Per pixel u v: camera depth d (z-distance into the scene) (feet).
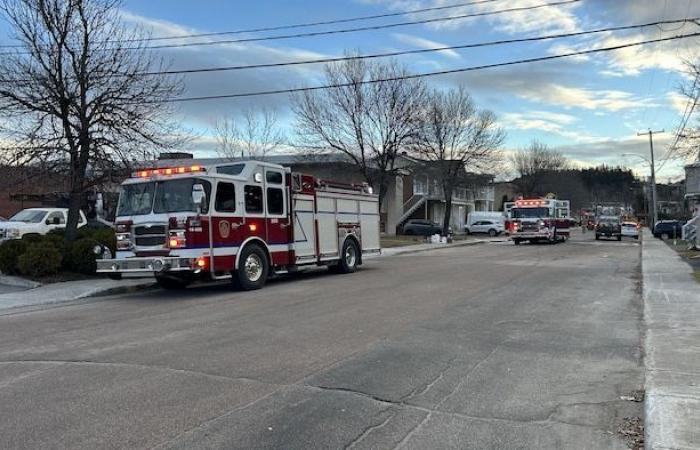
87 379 21.48
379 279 55.36
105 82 57.88
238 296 44.60
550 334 29.84
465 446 15.65
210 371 22.50
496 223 201.36
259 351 25.84
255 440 15.78
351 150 128.06
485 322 32.91
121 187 46.34
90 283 52.70
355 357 24.73
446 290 46.62
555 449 15.56
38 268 53.93
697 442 15.05
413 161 174.19
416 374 22.26
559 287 48.91
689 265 68.95
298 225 54.54
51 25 55.42
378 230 68.85
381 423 17.20
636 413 18.33
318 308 37.76
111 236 58.18
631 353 25.96
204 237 44.14
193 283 55.06
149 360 24.30
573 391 20.45
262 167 50.55
